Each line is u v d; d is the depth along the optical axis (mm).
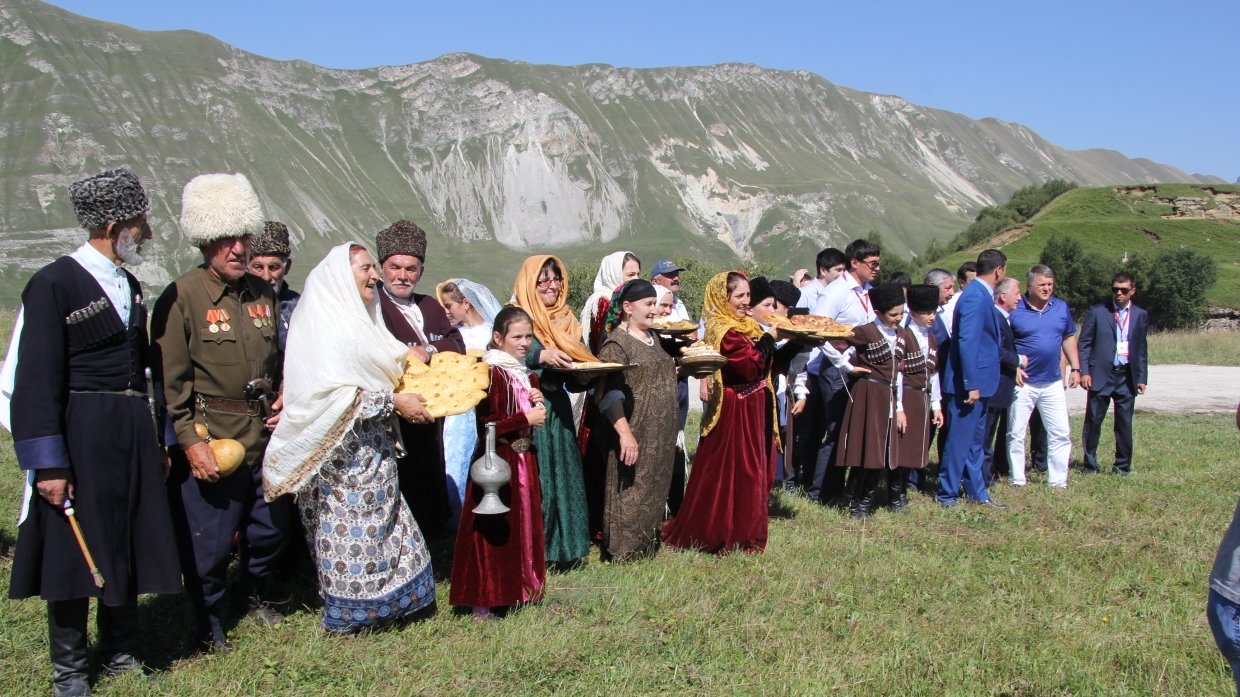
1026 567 7398
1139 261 54156
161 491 5016
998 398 10156
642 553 7230
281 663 5254
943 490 9594
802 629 5898
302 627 5758
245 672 5113
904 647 5652
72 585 4691
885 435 8664
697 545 7531
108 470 4781
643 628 5844
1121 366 11383
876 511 9219
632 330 7254
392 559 5625
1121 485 10672
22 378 4574
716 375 7500
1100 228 69250
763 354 7660
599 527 7551
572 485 6941
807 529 8312
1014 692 5148
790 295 9250
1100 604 6621
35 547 4738
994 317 9375
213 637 5426
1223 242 65938
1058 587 6883
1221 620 4148
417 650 5449
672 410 7223
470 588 5930
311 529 5660
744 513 7418
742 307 7746
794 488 10117
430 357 6594
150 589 4934
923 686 5133
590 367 6445
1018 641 5836
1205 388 22391
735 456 7465
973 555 7668
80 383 4766
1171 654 5691
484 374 5863
